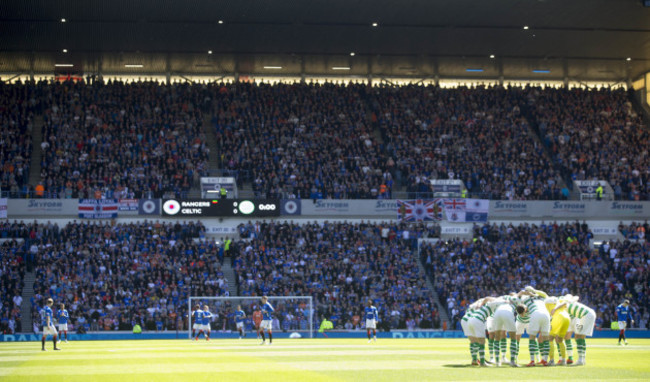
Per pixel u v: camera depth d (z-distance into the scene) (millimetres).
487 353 27062
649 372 19156
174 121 68125
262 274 54906
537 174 67000
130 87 70500
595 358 25641
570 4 59156
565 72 79062
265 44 68625
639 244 61000
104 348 34188
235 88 72688
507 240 60844
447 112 73062
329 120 70438
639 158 69938
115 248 55531
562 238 61719
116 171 61969
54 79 74000
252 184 63188
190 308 48750
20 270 53250
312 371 19594
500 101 74875
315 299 52969
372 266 56750
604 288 56938
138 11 59344
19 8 58094
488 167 67062
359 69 77125
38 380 17641
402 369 20016
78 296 51281
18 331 49562
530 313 21172
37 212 58594
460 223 62719
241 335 46156
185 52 70125
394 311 52781
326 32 65750
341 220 61938
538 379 17031
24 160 62312
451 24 64000
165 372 19656
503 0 58219
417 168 66375
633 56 73500
